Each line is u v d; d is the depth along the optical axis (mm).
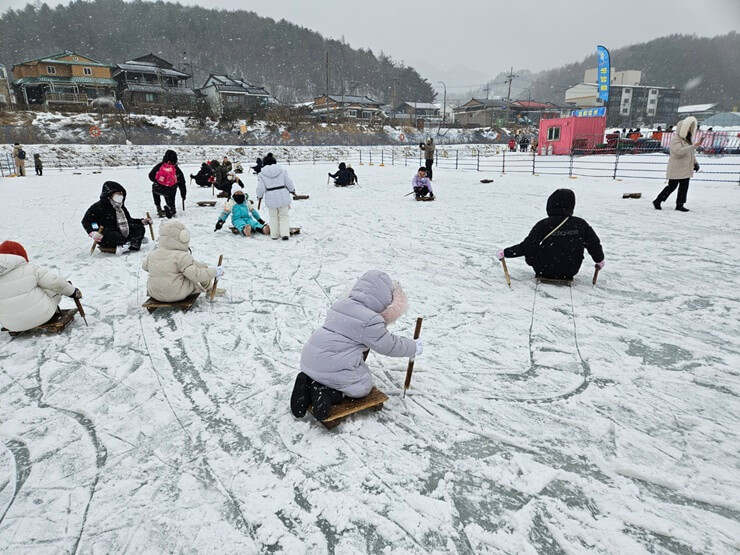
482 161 29156
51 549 1896
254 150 36500
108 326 4070
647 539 1903
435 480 2234
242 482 2236
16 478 2295
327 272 5562
